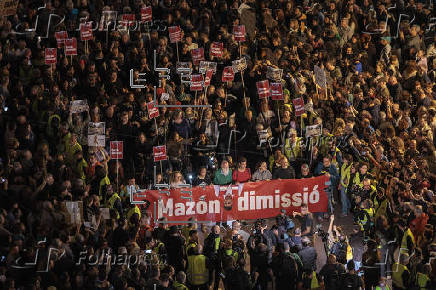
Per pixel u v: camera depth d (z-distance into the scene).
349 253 27.38
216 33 34.34
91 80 31.20
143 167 29.41
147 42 33.41
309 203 29.44
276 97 31.05
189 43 33.62
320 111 31.98
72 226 25.59
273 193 29.03
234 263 25.31
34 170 27.22
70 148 28.44
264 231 26.86
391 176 30.31
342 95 33.12
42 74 31.23
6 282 23.33
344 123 31.64
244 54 33.41
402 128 33.53
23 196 26.16
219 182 29.25
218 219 28.45
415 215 28.16
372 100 33.44
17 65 31.36
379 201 29.44
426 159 32.28
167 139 29.92
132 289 24.09
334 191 30.72
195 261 25.42
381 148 31.27
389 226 28.48
